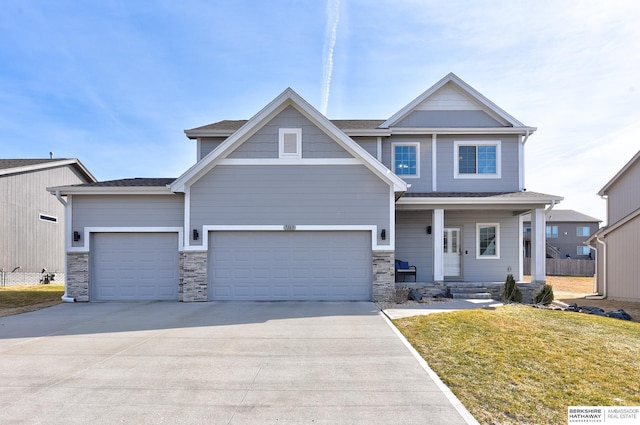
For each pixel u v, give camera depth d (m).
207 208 12.02
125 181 13.91
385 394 4.77
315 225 12.01
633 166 17.84
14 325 8.72
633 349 6.65
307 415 4.22
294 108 12.16
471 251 15.02
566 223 44.44
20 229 19.86
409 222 14.94
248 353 6.44
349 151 12.07
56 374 5.50
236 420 4.11
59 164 22.86
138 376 5.39
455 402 4.55
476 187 15.02
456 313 9.33
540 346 6.73
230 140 11.88
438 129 14.80
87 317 9.58
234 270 12.08
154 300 12.28
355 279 12.07
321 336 7.52
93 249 12.42
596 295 16.67
